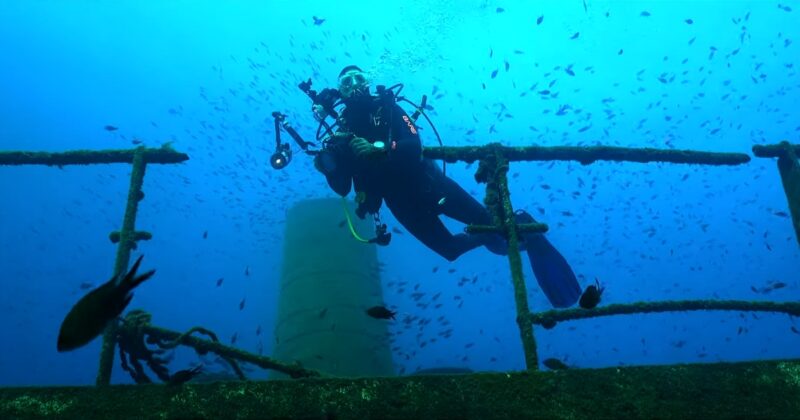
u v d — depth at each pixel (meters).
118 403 2.11
